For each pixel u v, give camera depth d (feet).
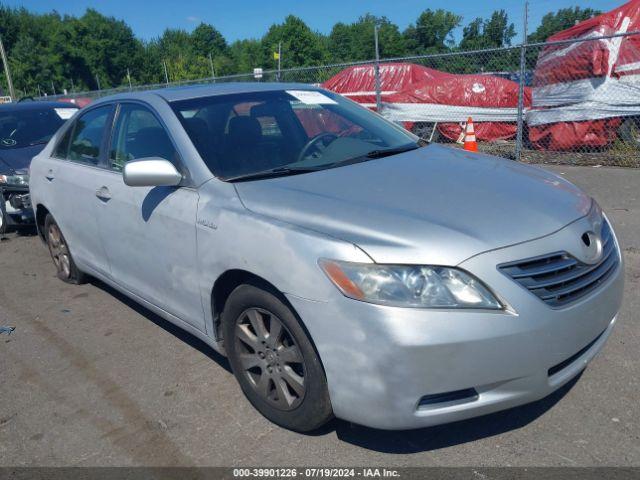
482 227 8.36
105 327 14.58
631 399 9.96
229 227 9.68
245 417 10.27
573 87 32.94
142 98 13.00
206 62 305.53
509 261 8.00
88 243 14.94
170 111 11.96
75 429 10.37
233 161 11.03
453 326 7.65
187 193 10.86
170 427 10.19
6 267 20.35
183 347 13.15
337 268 8.09
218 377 11.69
